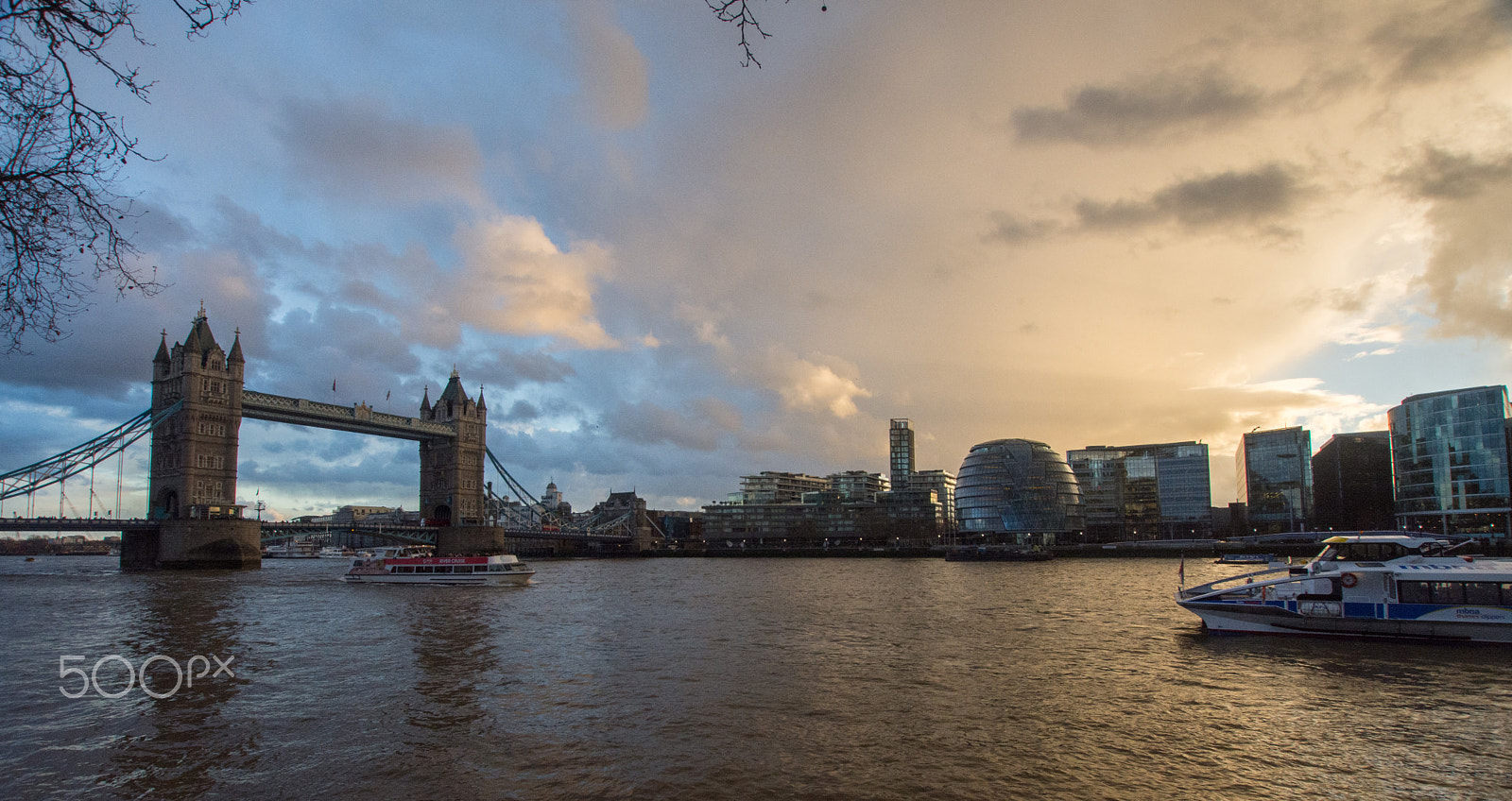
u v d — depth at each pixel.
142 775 26.47
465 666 44.47
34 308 9.04
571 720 32.69
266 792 24.88
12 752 28.81
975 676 40.91
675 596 94.75
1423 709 33.66
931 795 24.19
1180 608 75.00
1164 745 28.91
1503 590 45.97
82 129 8.76
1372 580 48.97
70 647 51.50
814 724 31.77
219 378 167.25
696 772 26.33
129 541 161.75
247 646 51.84
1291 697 35.91
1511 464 187.75
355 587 107.81
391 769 26.84
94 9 8.38
